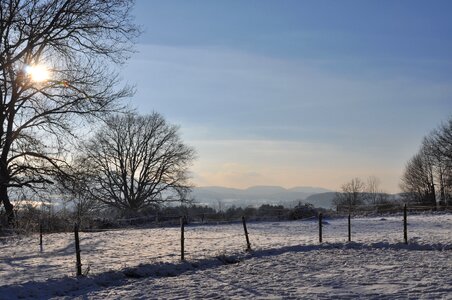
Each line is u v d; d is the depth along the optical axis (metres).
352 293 11.93
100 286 14.13
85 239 29.38
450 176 70.50
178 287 13.51
